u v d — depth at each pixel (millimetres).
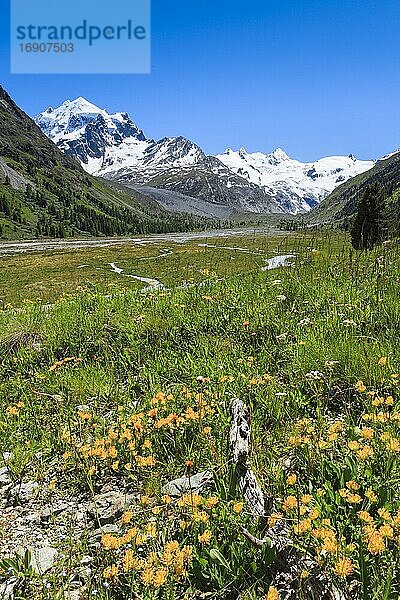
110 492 4535
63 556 3627
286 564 3018
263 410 5250
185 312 8930
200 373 6512
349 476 3596
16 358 8789
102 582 3213
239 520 3355
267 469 3975
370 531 2797
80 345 8734
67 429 5660
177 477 4484
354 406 5000
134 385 6781
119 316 9234
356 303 7492
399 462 3678
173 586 2998
